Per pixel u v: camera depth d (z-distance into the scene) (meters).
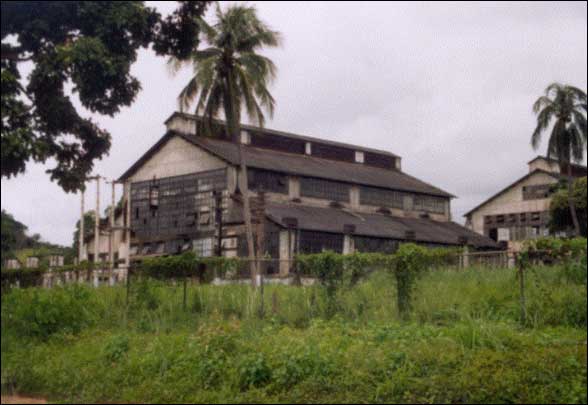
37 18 11.95
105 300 18.92
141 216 48.59
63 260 34.38
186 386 11.77
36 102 12.24
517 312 14.77
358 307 16.77
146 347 14.16
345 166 53.34
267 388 11.20
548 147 47.91
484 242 50.69
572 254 14.75
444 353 11.39
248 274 20.03
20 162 11.40
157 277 19.36
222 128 39.59
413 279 16.48
